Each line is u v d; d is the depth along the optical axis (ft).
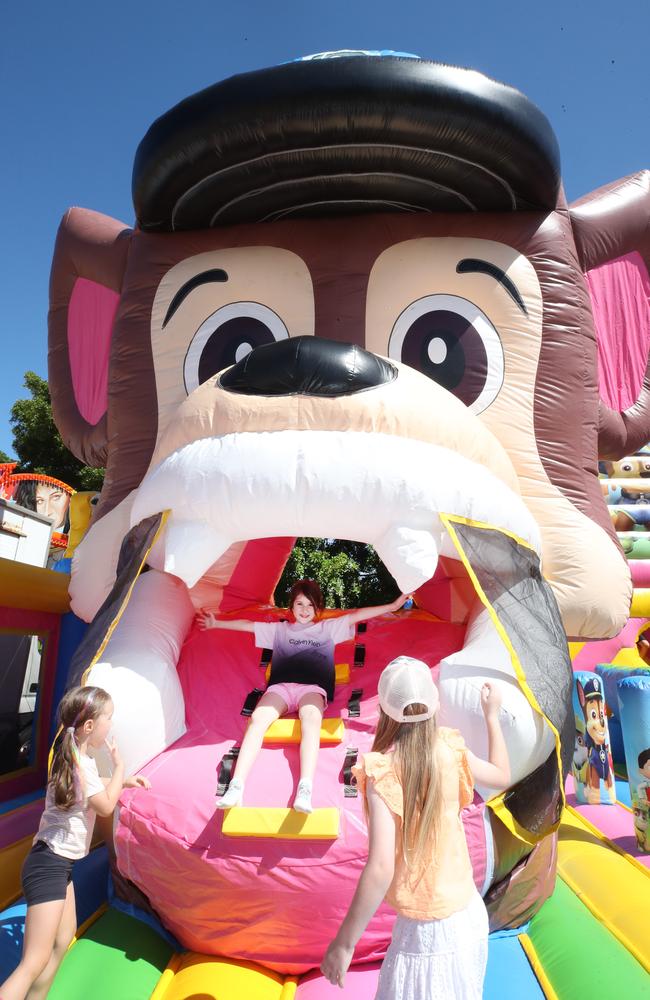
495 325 13.24
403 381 10.64
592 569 12.40
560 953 8.96
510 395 12.98
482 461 11.02
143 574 12.23
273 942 8.58
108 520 13.73
